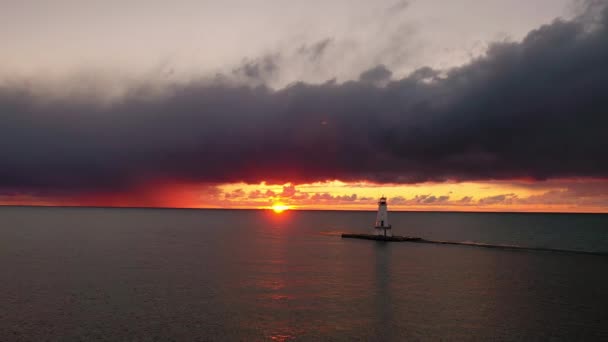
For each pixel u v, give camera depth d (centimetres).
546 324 3762
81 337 3350
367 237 12194
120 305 4244
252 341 3306
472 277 5903
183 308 4156
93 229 16012
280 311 4081
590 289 5138
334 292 4897
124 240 11394
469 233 15362
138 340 3297
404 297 4672
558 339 3412
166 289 4972
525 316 3988
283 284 5322
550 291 5025
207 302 4384
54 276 5734
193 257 7844
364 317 3919
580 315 4031
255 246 10094
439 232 15900
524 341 3362
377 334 3478
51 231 14575
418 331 3559
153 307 4178
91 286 5103
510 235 14412
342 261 7444
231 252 8762
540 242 11869
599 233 15350
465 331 3572
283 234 14525
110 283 5291
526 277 5938
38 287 5038
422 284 5384
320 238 12631
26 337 3341
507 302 4488
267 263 7125
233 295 4700
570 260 7788
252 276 5850
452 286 5275
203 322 3731
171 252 8662
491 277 5916
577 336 3475
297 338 3381
